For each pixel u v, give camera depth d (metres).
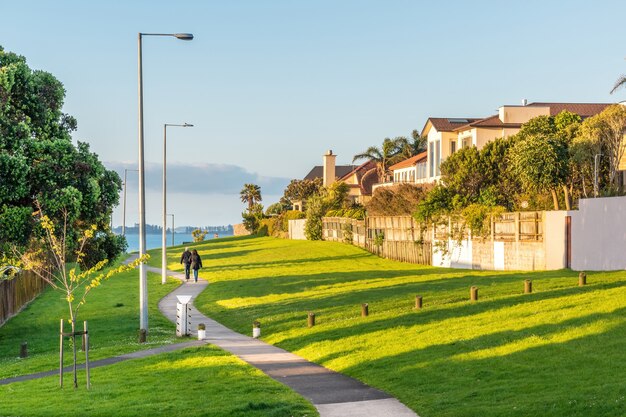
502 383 18.39
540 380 18.09
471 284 39.12
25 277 46.47
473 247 53.88
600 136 52.94
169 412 16.64
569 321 24.56
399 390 19.22
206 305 42.06
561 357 20.16
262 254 79.50
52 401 18.27
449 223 57.12
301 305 37.34
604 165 54.38
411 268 58.88
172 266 73.12
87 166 30.27
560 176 53.62
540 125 61.78
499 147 60.41
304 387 20.20
